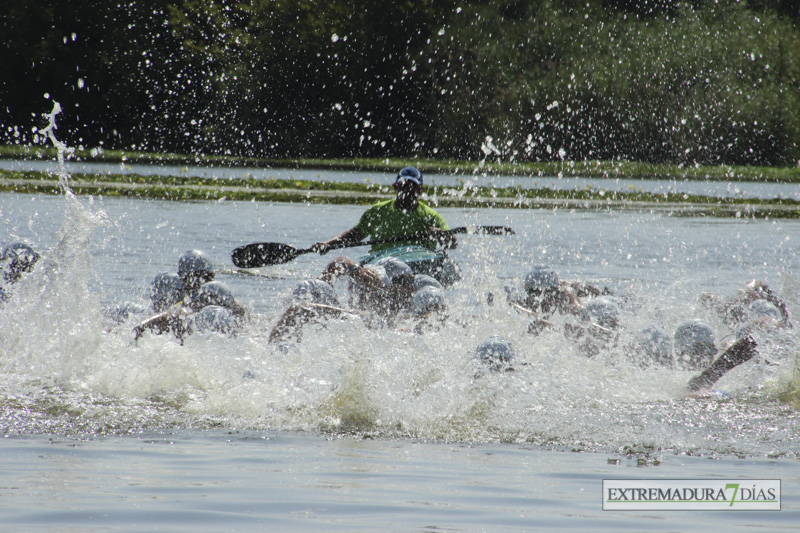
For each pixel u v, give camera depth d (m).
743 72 118.12
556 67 121.75
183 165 104.50
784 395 16.11
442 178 96.75
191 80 125.69
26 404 14.41
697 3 123.81
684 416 14.55
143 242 38.09
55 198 57.66
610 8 127.94
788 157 117.56
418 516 9.12
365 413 14.27
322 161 122.00
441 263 24.78
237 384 15.86
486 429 13.54
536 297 21.11
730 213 66.50
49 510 9.02
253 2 126.25
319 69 125.88
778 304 21.27
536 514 9.32
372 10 126.06
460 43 124.25
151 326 17.95
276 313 23.03
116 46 124.19
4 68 122.88
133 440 12.52
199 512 9.08
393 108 127.94
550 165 117.00
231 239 40.19
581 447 12.62
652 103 117.38
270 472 10.85
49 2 122.19
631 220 58.31
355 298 21.56
